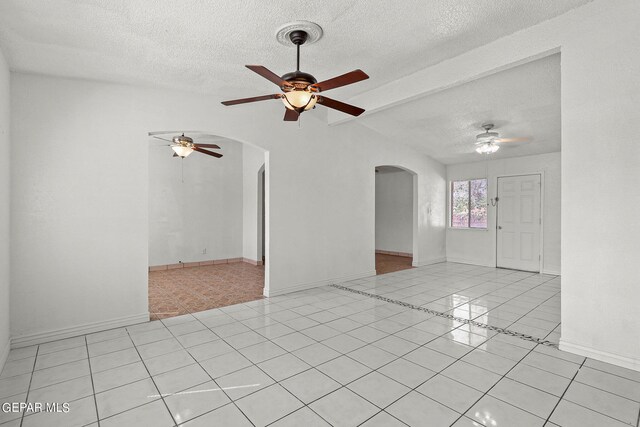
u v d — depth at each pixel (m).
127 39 2.89
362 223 6.07
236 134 4.50
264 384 2.43
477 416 2.04
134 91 3.78
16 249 3.14
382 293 5.00
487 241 7.30
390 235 9.44
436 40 3.22
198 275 6.33
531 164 6.61
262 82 3.95
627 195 2.61
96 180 3.54
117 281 3.64
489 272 6.63
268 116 4.80
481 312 4.08
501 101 4.44
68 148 3.40
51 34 2.71
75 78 3.44
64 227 3.37
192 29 2.80
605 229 2.71
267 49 3.20
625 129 2.60
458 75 3.59
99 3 2.38
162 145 6.91
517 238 6.84
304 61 3.52
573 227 2.88
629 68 2.57
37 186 3.25
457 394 2.28
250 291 5.13
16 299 3.14
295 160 5.09
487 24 2.97
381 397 2.25
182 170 7.16
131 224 3.73
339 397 2.26
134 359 2.85
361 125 6.00
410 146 6.93
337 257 5.66
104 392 2.34
